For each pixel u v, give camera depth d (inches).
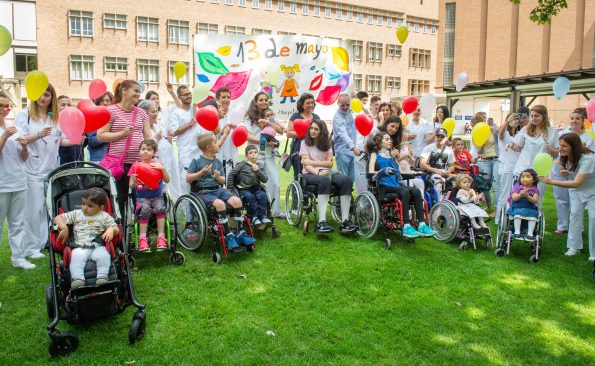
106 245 155.6
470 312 171.8
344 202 257.9
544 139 253.8
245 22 1665.8
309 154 268.1
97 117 183.3
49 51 1360.7
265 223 245.9
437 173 285.1
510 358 141.4
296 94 363.3
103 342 145.8
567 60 1961.1
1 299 176.1
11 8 1322.6
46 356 138.3
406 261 225.1
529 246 251.3
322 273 206.8
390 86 2012.8
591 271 215.5
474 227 248.2
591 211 224.2
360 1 1905.8
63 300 150.9
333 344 147.3
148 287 187.6
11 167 200.4
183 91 273.4
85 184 178.9
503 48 2078.0
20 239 208.7
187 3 1550.2
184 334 151.5
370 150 253.6
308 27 1800.0
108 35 1433.3
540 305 178.4
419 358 140.4
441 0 2164.1
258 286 191.3
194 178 223.1
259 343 146.7
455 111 1493.6
